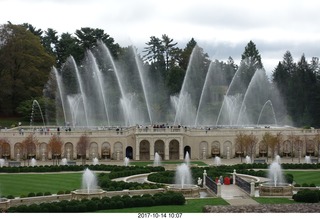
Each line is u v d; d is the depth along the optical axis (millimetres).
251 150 141250
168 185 94000
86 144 140750
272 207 69250
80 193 82125
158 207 75750
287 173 111125
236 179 100062
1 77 193750
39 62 198250
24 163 130875
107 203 74312
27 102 190125
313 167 121688
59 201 78062
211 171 109812
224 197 85875
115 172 110938
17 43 194625
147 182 100312
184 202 78312
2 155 140875
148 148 147125
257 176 109688
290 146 149125
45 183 100062
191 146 148750
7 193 89312
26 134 143875
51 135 143750
